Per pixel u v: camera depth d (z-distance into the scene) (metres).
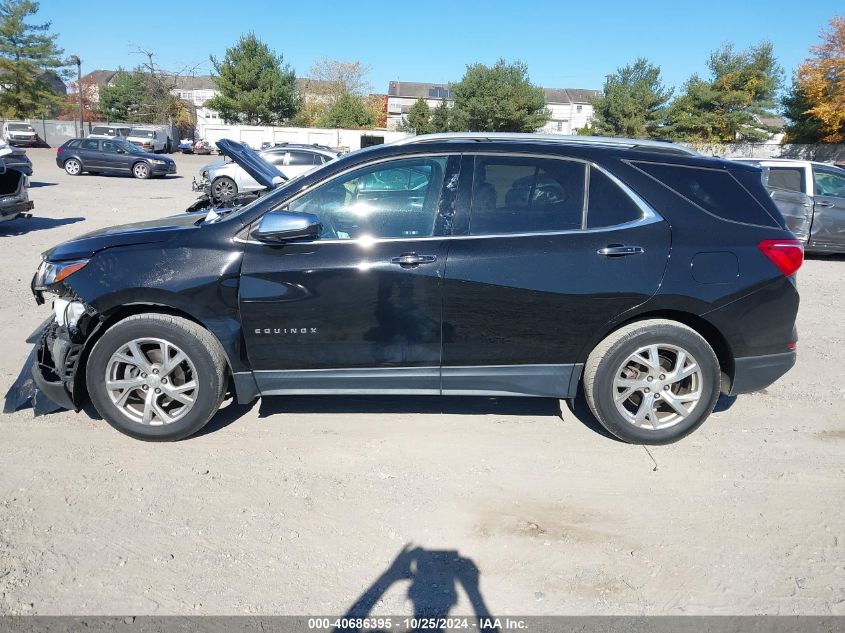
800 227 10.76
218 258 3.66
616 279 3.65
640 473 3.62
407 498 3.34
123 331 3.68
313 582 2.72
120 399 3.80
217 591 2.64
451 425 4.16
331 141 53.47
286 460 3.69
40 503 3.21
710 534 3.08
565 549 2.96
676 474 3.62
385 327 3.70
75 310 3.76
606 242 3.67
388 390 3.85
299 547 2.94
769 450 3.93
